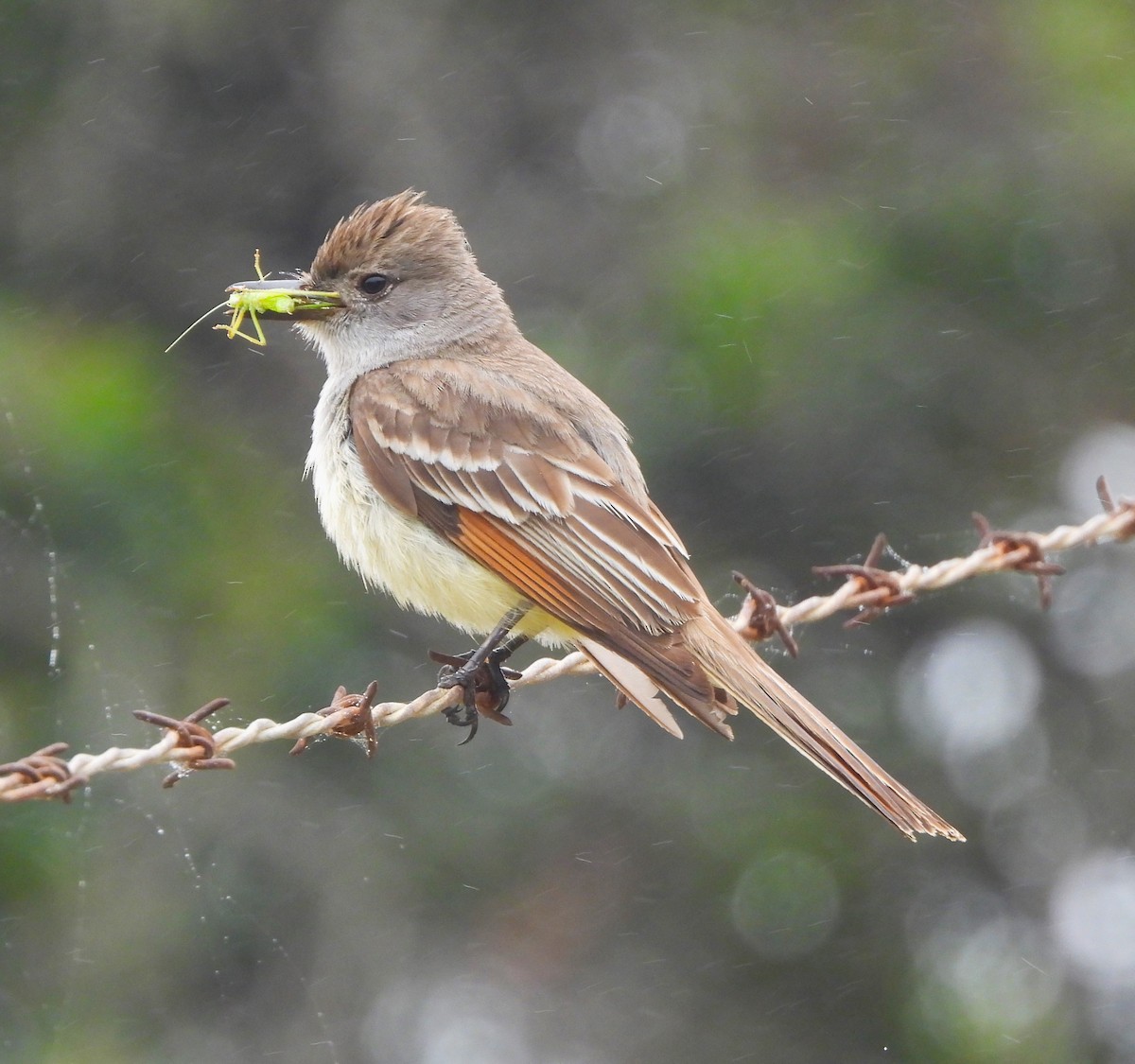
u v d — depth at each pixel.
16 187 14.67
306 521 14.01
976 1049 13.62
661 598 7.55
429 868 13.37
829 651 14.21
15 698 12.92
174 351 14.59
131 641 13.17
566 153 15.19
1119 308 14.75
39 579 13.17
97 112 14.76
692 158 15.11
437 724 13.69
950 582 8.05
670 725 7.08
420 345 8.88
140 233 14.78
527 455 8.04
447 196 14.95
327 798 13.37
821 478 14.12
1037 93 15.19
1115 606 14.57
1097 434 14.62
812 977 13.67
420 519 8.09
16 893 12.43
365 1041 12.87
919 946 13.82
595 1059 13.27
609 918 13.55
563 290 14.67
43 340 14.28
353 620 13.62
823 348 14.09
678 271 14.28
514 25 15.30
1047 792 14.30
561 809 13.74
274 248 15.04
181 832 12.90
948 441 14.36
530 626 8.05
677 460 14.00
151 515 13.59
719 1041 13.34
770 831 13.79
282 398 14.50
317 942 12.98
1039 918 14.03
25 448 13.45
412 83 15.12
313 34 15.09
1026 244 14.71
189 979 12.68
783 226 14.60
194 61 14.93
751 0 15.63
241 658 13.31
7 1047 12.16
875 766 6.93
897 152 15.09
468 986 13.23
